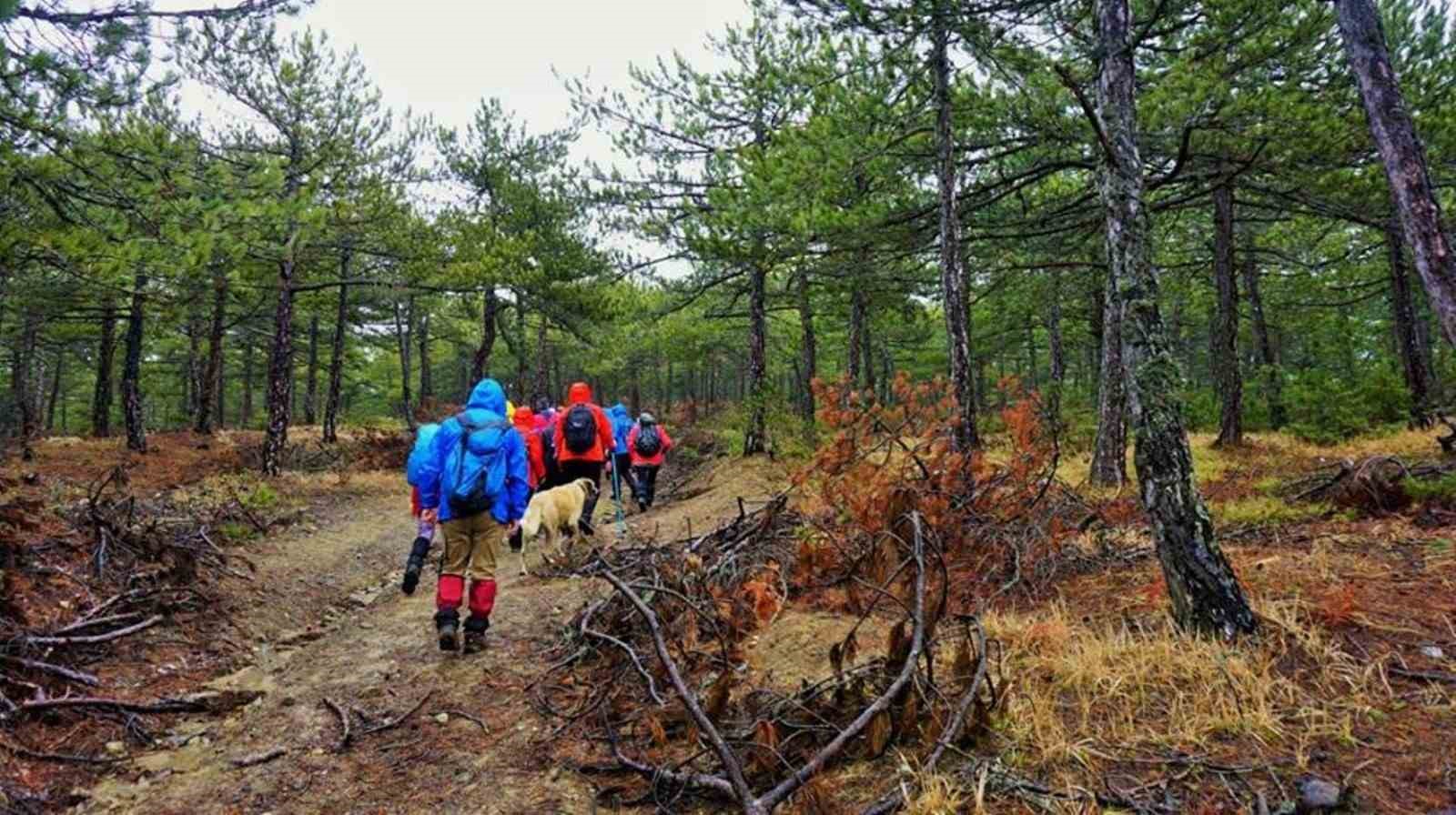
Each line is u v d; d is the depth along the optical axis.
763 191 9.53
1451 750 2.55
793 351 29.14
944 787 2.68
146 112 7.69
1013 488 5.66
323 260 17.27
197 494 11.12
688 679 3.97
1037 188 13.05
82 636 4.66
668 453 22.55
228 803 3.22
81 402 43.09
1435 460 7.46
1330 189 9.48
